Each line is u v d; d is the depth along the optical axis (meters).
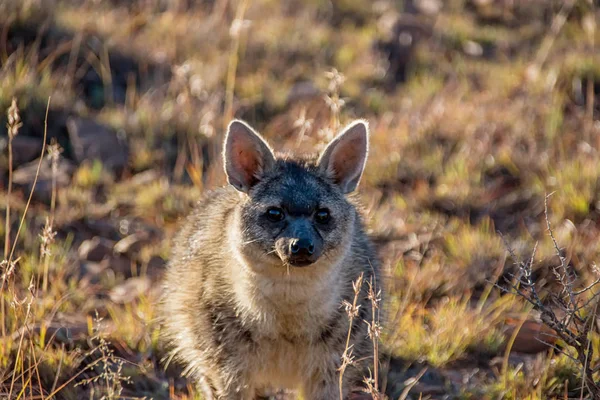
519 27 19.75
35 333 9.28
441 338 9.80
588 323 8.75
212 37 17.67
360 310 8.46
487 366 9.62
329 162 8.67
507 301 10.57
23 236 11.61
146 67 16.52
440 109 15.36
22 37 16.14
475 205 13.15
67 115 14.70
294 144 14.30
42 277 10.76
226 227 8.63
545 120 15.02
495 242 11.98
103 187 13.50
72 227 12.38
